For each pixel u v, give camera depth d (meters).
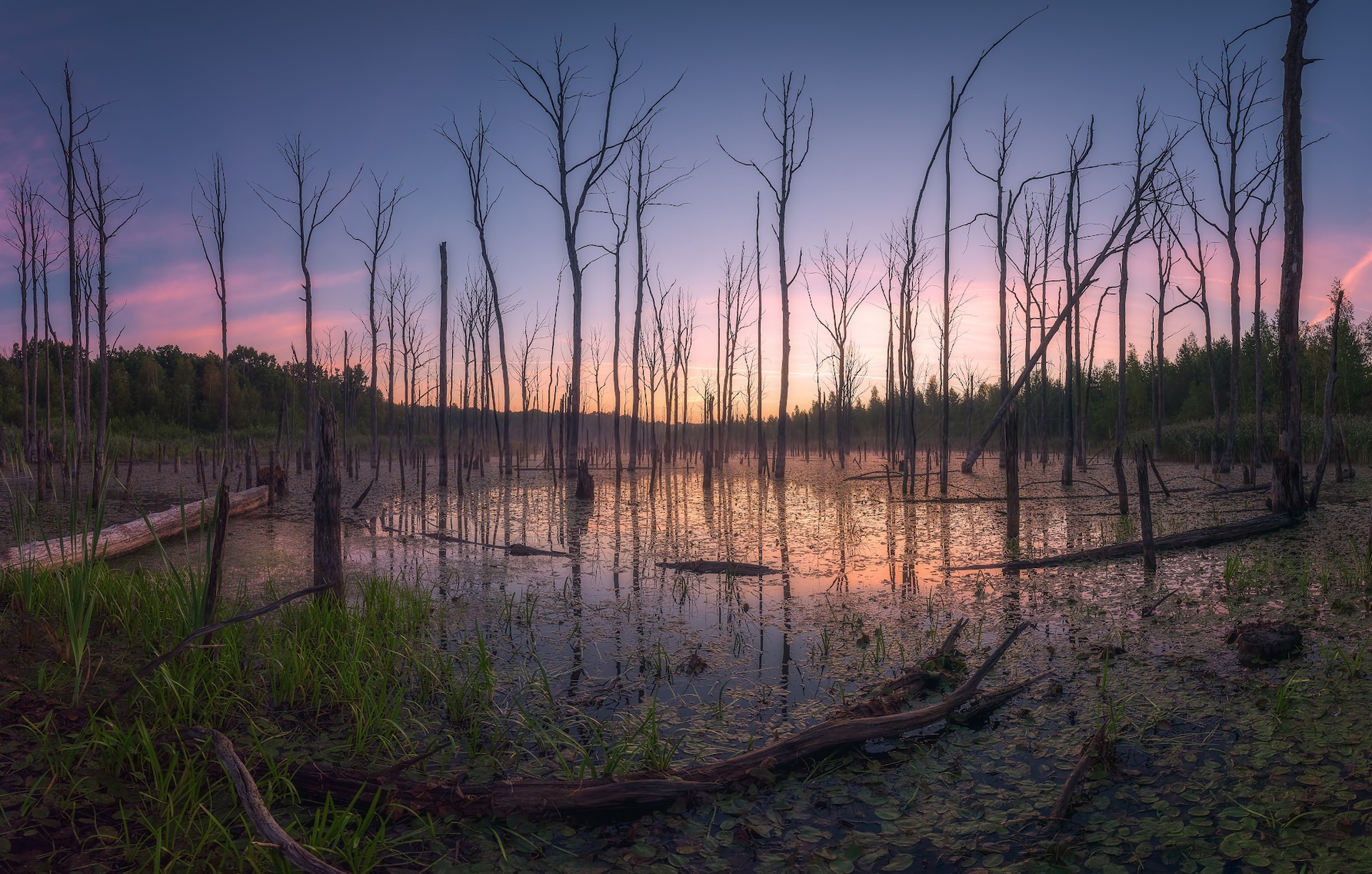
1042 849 3.17
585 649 5.92
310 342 20.69
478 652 5.73
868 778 3.84
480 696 4.64
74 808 3.23
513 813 3.45
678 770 3.79
